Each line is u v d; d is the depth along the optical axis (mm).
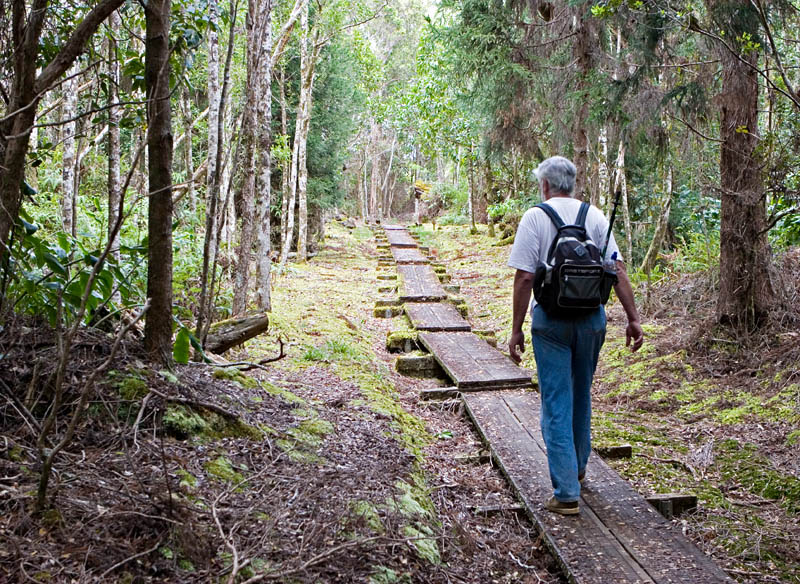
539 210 3283
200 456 2812
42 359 2727
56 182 8234
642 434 4781
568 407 3328
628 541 3047
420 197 30547
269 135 8125
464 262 15906
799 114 5770
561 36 9344
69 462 2414
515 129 12156
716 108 6523
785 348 5555
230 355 5691
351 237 22203
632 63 7480
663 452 4445
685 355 6141
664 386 5730
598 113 8039
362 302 10734
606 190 10328
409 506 3006
